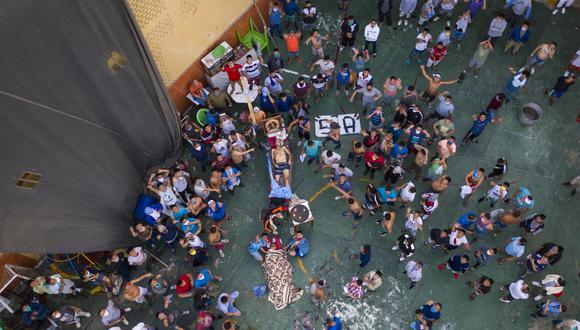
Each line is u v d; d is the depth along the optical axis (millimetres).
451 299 12539
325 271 13016
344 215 13727
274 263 12656
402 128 13859
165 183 12695
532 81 15469
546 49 14641
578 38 16156
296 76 15992
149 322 12664
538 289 12492
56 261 13219
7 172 9828
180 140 13883
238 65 14711
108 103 11492
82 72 10570
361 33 16812
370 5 17156
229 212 13961
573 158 14289
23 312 12078
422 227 13484
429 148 14562
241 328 12461
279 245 12836
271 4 15586
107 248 11680
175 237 12953
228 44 15250
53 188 10680
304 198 14039
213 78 14984
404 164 14336
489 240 13203
